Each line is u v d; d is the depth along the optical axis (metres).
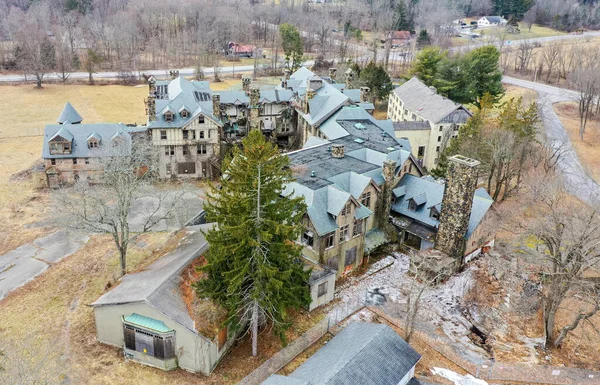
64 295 42.75
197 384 33.03
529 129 66.88
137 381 32.84
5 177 70.12
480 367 35.78
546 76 137.88
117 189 42.47
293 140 82.44
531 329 43.25
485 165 62.91
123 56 155.12
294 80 93.19
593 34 183.38
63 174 66.06
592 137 91.12
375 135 64.56
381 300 44.56
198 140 68.88
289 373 34.50
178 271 37.03
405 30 183.62
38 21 167.25
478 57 105.06
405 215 53.00
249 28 181.25
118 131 67.12
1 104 110.00
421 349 38.00
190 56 162.12
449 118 80.75
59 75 134.88
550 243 42.84
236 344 37.50
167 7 192.38
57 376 32.62
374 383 30.20
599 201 51.34
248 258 32.94
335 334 39.06
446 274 48.09
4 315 39.56
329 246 45.22
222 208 34.03
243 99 82.94
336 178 49.34
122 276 41.34
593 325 41.50
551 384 35.28
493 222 53.56
